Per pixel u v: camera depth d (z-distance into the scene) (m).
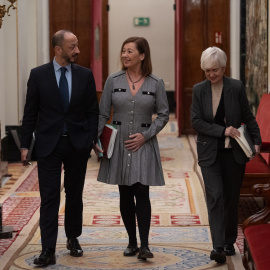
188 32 14.06
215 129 5.10
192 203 7.52
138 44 5.18
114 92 5.25
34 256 5.37
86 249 5.59
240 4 11.90
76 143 5.12
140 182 5.08
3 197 7.93
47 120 5.14
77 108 5.14
